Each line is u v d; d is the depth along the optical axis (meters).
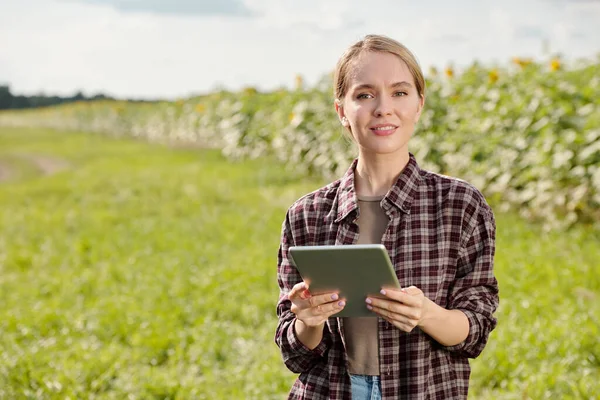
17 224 11.42
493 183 9.04
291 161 14.92
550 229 7.92
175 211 11.62
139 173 17.03
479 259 2.06
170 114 26.45
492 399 4.14
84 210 12.40
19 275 8.12
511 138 8.88
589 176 7.89
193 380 4.68
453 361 2.10
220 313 6.08
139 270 7.62
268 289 6.72
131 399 4.47
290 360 2.18
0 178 20.03
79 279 7.45
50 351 5.38
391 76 2.04
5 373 4.88
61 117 41.66
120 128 33.34
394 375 2.03
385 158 2.10
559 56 9.79
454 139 9.65
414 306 1.88
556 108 8.54
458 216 2.05
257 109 17.38
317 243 2.16
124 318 6.00
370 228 2.11
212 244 8.59
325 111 13.71
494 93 9.69
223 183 14.06
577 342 4.68
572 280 6.05
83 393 4.61
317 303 1.94
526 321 5.25
